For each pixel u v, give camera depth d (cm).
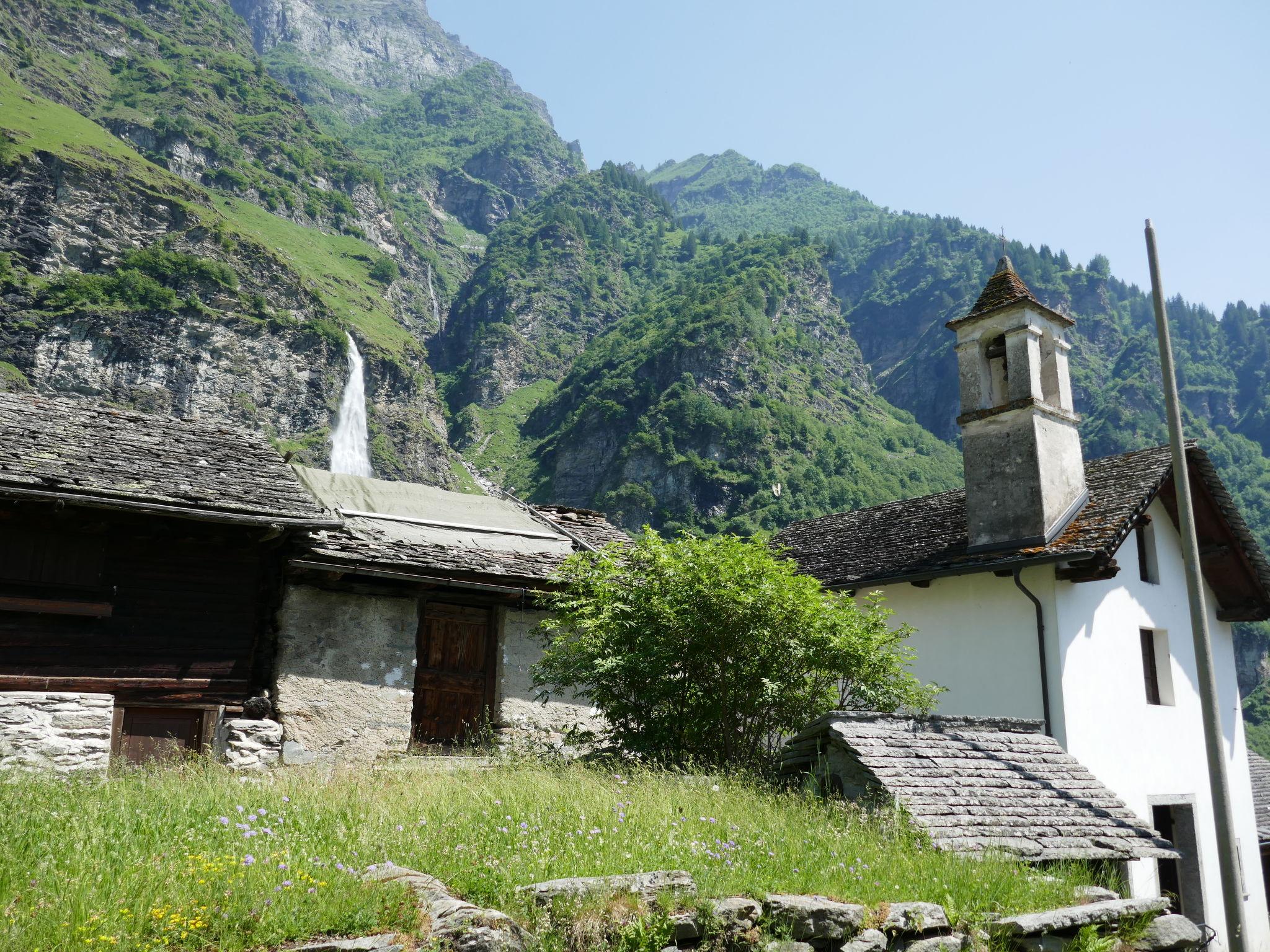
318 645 1196
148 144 16362
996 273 1659
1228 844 880
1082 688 1434
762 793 931
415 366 15300
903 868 739
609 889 558
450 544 1370
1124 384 17075
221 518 1113
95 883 493
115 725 1078
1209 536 1742
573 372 17300
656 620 1135
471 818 703
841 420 15525
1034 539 1483
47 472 1066
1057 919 687
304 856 569
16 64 15712
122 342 10950
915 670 1585
